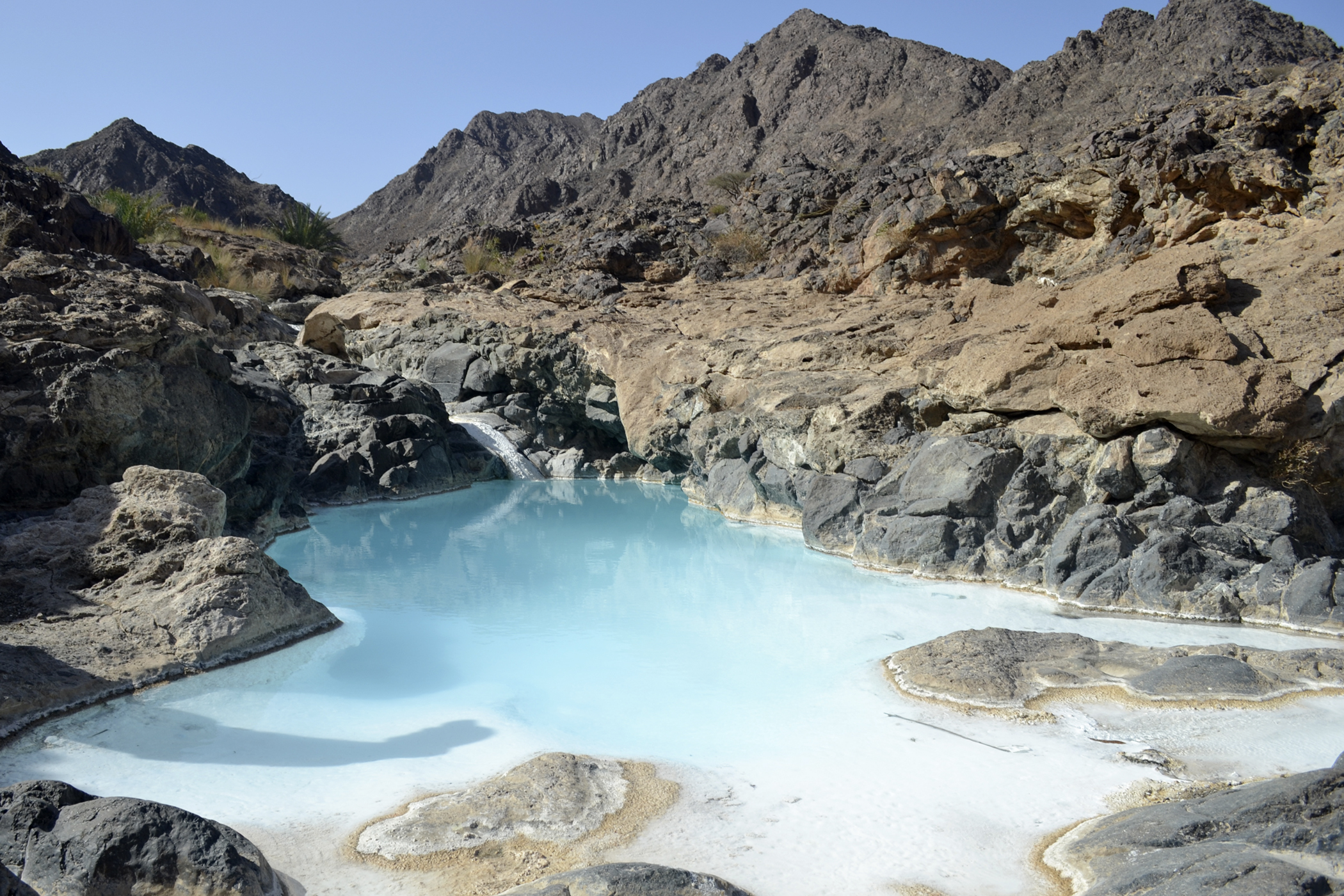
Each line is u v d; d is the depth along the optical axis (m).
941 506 11.22
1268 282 11.62
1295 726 6.09
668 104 84.25
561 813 5.08
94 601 8.32
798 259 25.39
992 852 4.67
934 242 19.70
